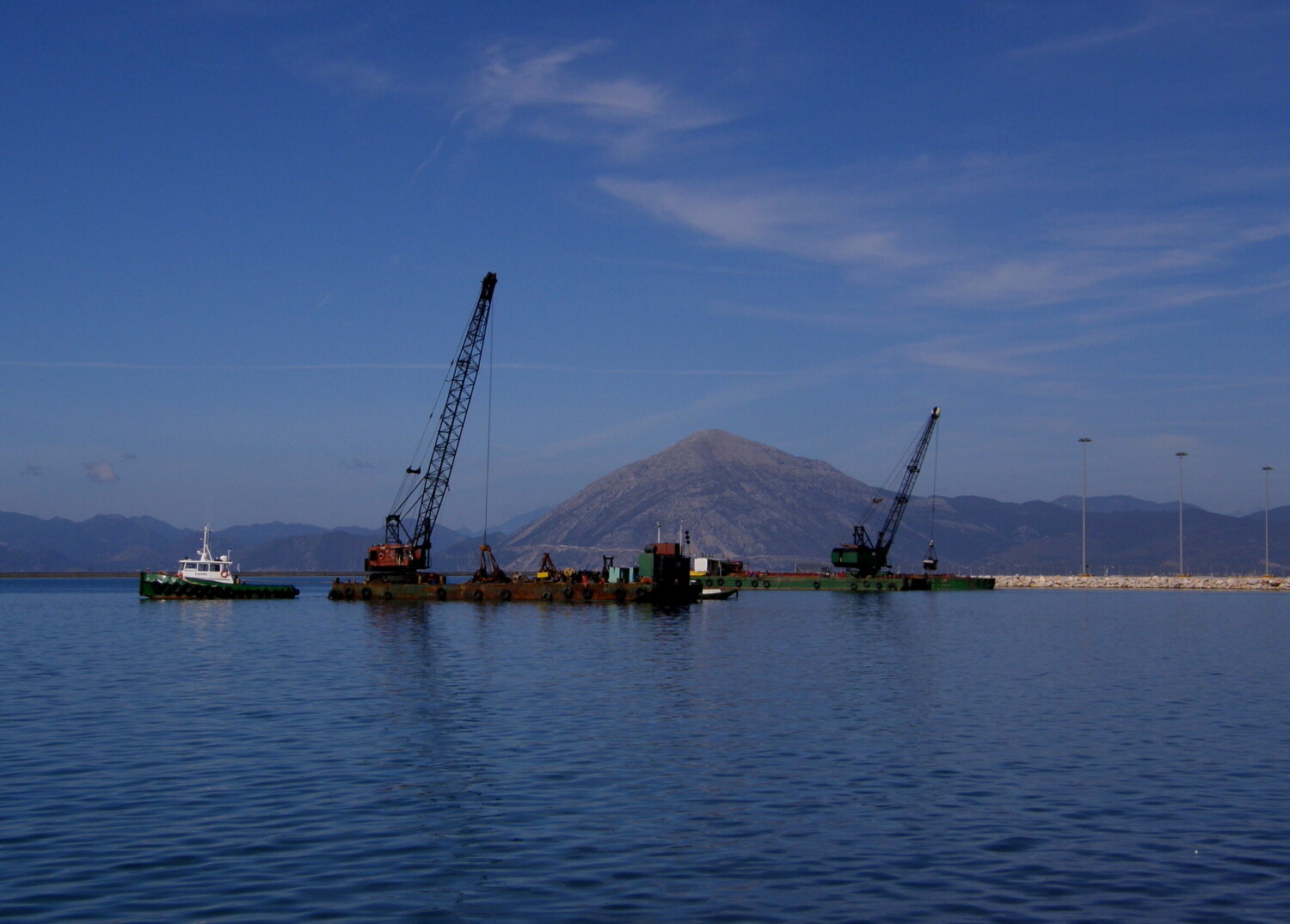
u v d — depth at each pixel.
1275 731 55.91
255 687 73.06
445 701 66.06
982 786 42.88
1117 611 195.50
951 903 29.84
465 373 195.62
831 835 35.88
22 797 40.09
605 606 181.75
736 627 136.25
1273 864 33.28
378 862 32.75
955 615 177.62
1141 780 44.12
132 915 28.44
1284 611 198.00
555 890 30.56
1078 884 31.33
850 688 73.12
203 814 37.81
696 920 28.47
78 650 104.19
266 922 28.02
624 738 52.72
